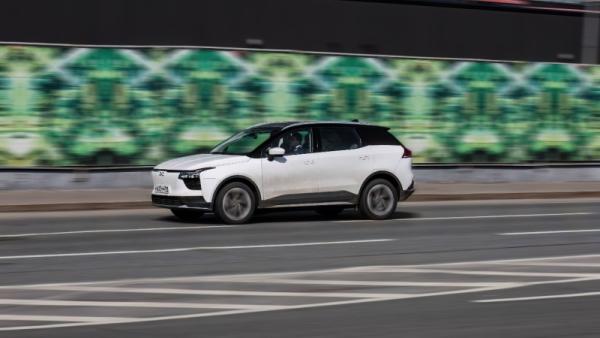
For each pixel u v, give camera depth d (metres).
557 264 11.28
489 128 24.94
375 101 23.47
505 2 25.06
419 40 24.02
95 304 8.60
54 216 17.08
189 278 10.10
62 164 20.70
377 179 16.62
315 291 9.33
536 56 25.55
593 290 9.48
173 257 11.73
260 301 8.79
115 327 7.63
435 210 18.92
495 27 24.94
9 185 20.30
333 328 7.66
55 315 8.10
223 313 8.22
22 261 11.34
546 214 18.25
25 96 20.33
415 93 23.94
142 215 17.33
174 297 8.98
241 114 22.05
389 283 9.83
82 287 9.51
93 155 20.91
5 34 20.25
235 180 15.52
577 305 8.69
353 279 10.08
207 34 21.81
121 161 21.12
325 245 13.02
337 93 23.02
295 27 22.59
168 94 21.38
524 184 24.67
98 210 18.25
